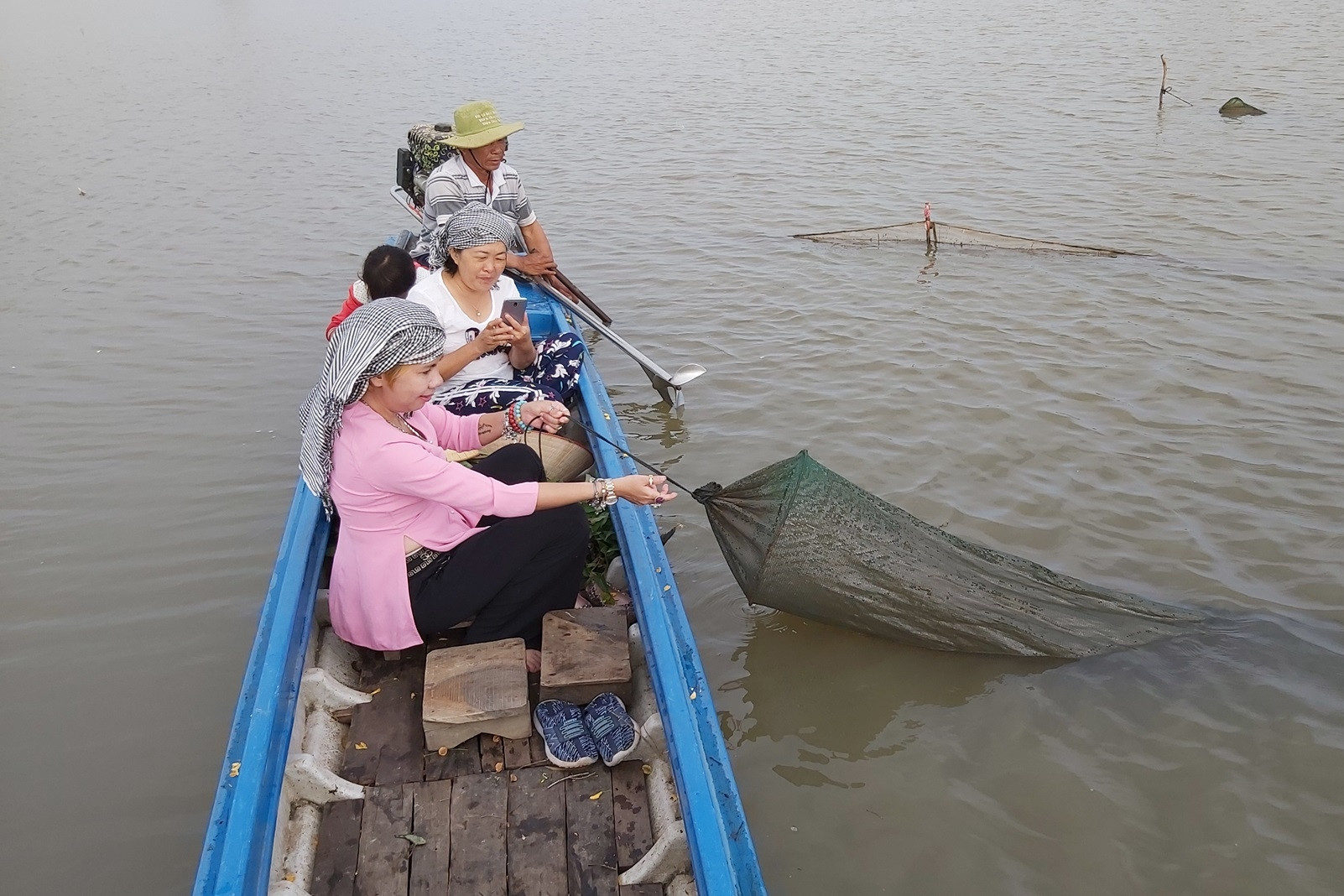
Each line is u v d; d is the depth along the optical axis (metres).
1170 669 4.08
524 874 2.87
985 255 8.81
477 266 4.38
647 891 2.83
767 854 3.41
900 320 7.52
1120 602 4.27
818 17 25.55
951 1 27.17
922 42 20.86
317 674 3.41
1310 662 4.07
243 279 8.96
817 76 17.77
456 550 3.38
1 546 5.12
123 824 3.63
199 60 23.66
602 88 17.80
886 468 5.55
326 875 2.86
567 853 2.93
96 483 5.68
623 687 3.32
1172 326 7.19
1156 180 10.82
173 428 6.29
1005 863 3.35
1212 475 5.36
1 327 7.93
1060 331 7.18
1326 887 3.22
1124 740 3.79
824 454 5.73
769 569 3.96
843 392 6.46
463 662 3.30
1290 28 19.84
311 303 8.35
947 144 12.71
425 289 4.53
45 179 12.78
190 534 5.21
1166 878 3.27
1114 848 3.38
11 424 6.34
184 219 10.84
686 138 13.68
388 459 3.10
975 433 5.88
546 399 4.13
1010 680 4.09
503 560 3.37
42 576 4.89
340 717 3.42
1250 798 3.53
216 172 12.90
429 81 19.55
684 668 3.39
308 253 9.62
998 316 7.50
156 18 33.88
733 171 11.95
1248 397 6.14
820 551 3.97
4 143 15.02
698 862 2.60
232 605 4.71
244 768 2.78
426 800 3.08
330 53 24.02
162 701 4.17
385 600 3.35
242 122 16.20
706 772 2.84
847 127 13.88
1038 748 3.78
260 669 3.27
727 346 7.25
